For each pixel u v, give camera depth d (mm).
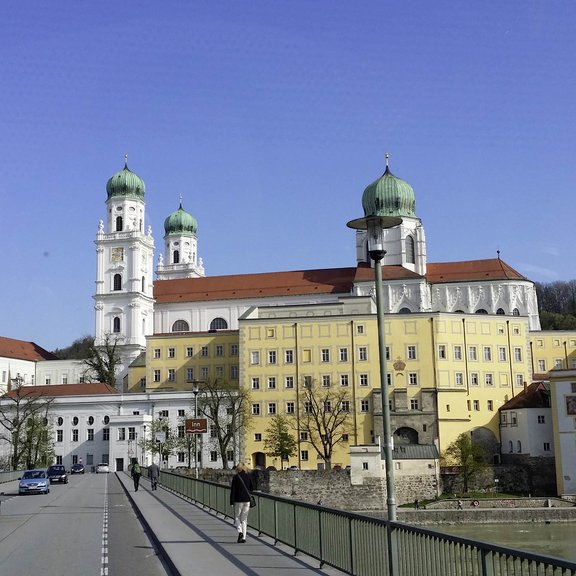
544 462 143000
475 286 194750
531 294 195500
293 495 130000
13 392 187250
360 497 131000
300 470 131750
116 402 178125
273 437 154125
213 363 176625
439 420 153250
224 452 150375
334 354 160750
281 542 34500
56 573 28891
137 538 40875
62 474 111438
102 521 51562
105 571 29312
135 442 172750
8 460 176750
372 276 191625
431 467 135500
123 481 110000
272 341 163500
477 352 160125
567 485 136625
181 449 165625
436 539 19172
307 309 173750
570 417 138000
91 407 180000
